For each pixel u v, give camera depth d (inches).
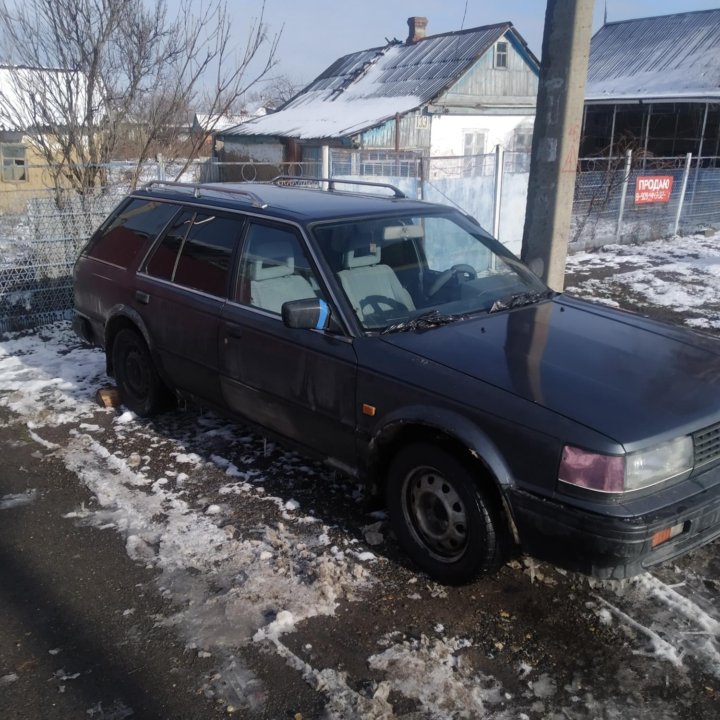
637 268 453.1
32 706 107.6
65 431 205.2
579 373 131.0
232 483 174.4
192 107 430.0
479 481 125.7
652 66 1043.3
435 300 160.6
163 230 199.9
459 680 113.2
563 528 114.5
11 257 305.9
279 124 1019.3
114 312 209.6
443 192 418.9
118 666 115.7
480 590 135.1
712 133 861.2
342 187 416.8
